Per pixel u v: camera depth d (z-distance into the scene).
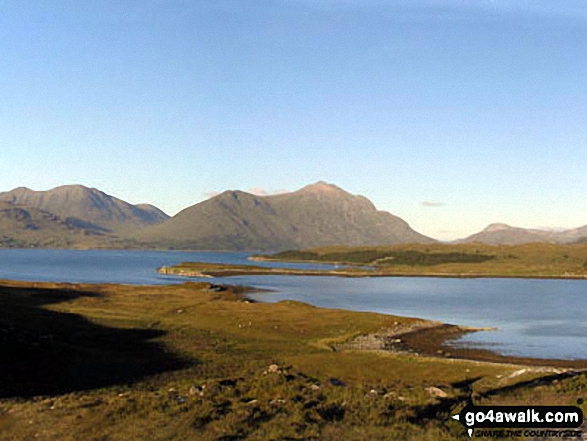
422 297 177.12
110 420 27.41
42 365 46.81
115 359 55.12
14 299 108.25
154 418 27.19
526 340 87.31
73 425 27.00
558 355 74.62
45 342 55.94
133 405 30.17
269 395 32.47
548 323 110.88
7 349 47.94
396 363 56.72
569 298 175.00
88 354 56.03
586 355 74.88
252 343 73.94
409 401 30.80
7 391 36.94
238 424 25.36
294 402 29.67
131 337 72.81
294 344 75.25
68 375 44.62
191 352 63.25
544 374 46.31
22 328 66.69
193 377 46.88
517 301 163.00
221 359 58.78
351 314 106.69
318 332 87.81
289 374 39.47
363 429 24.09
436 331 94.06
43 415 29.16
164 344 68.38
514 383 41.28
